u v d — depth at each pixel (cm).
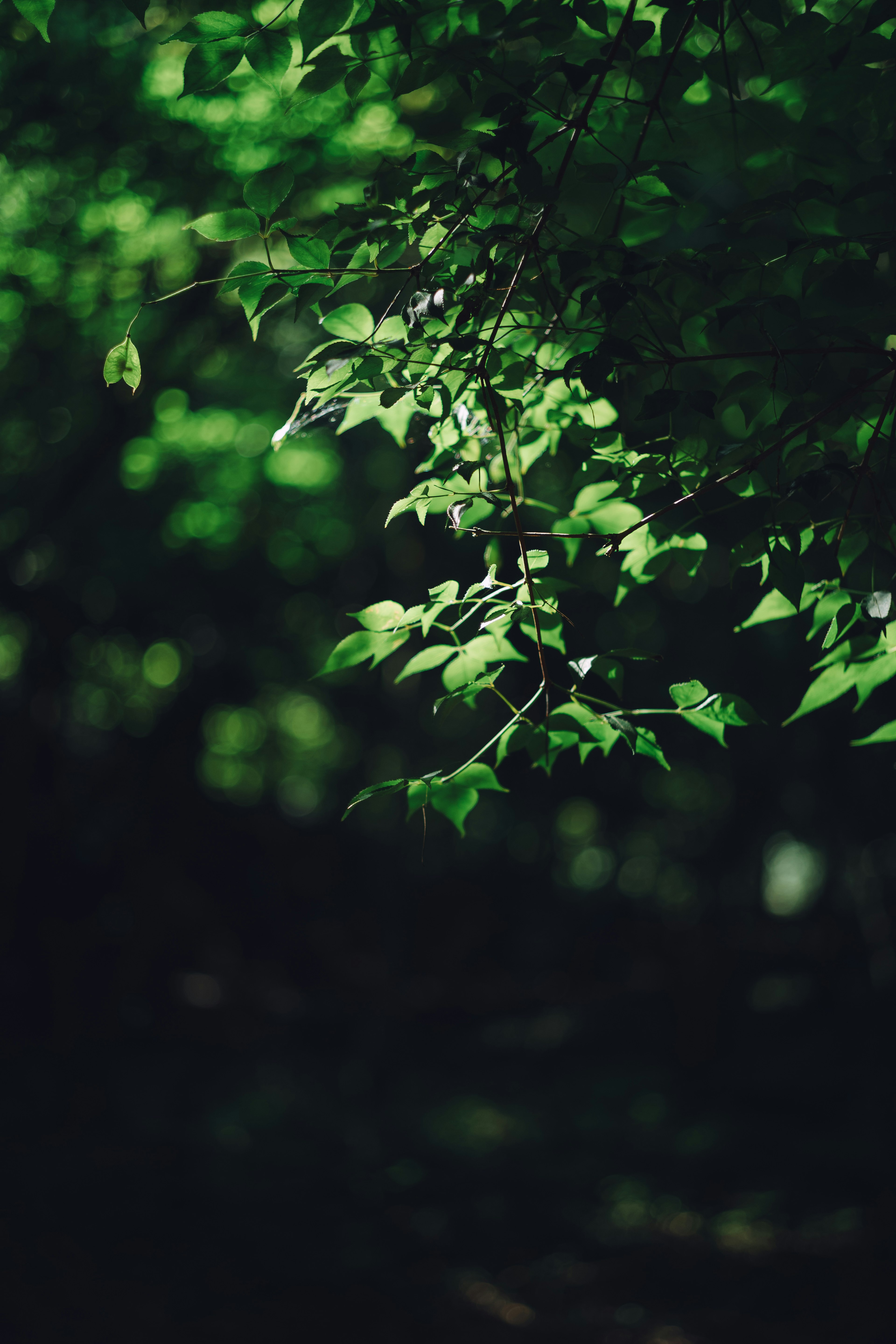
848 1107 961
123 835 1414
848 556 214
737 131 238
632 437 252
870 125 259
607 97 198
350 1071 1177
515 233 186
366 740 1797
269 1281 633
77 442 973
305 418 226
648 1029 1328
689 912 1881
